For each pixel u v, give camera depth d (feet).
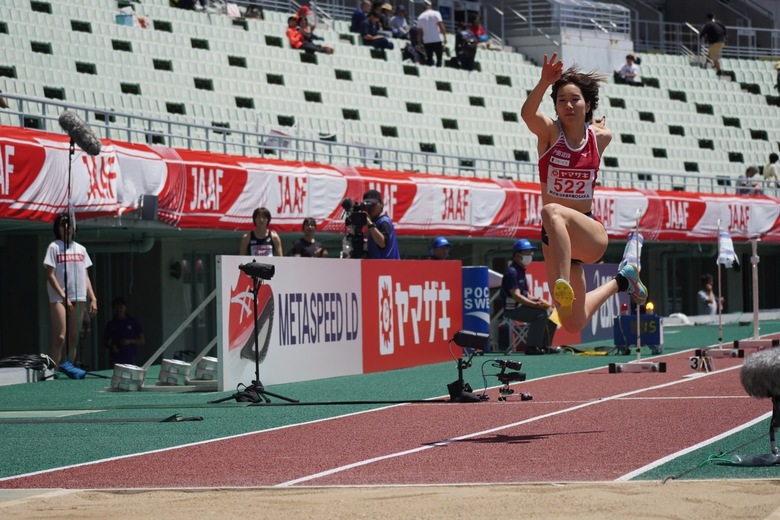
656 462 31.14
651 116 166.40
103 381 65.41
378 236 71.31
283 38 137.59
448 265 78.28
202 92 120.98
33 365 65.67
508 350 85.56
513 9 173.99
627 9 181.47
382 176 100.89
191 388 57.11
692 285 156.46
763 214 145.59
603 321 99.19
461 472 30.35
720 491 26.30
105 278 92.43
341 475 30.45
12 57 105.70
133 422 44.34
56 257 67.21
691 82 175.11
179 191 80.12
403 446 35.99
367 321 67.87
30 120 101.14
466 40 152.76
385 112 138.51
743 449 33.17
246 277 57.21
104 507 26.16
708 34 182.39
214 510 25.53
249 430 41.37
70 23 116.47
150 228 78.74
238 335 56.59
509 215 114.62
